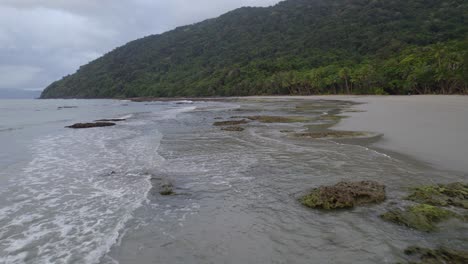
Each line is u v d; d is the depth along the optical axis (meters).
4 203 7.41
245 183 8.45
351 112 29.52
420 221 5.59
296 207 6.65
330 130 17.69
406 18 115.94
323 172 9.14
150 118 31.77
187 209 6.78
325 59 102.56
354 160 10.37
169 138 16.98
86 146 15.18
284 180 8.55
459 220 5.61
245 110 39.62
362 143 13.35
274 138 15.81
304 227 5.69
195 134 18.41
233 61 132.38
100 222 6.25
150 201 7.32
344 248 4.91
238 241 5.27
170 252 4.99
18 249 5.23
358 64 89.00
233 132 18.72
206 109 44.19
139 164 11.06
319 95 80.25
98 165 11.09
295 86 89.75
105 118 34.03
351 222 5.80
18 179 9.45
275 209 6.59
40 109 57.84
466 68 49.41
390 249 4.80
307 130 18.33
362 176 8.56
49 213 6.77
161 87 128.25
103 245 5.29
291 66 104.19
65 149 14.43
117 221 6.27
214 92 109.38
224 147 13.81
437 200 6.48
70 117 36.19
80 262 4.77
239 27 177.75
